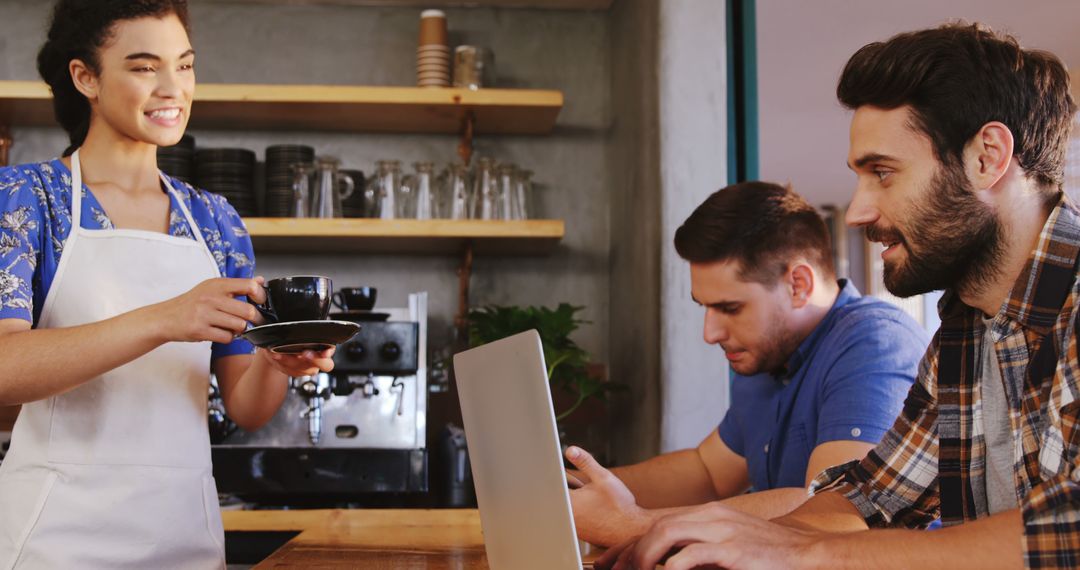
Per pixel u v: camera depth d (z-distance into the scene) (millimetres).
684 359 2797
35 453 1500
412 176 3135
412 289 3387
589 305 3463
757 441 2016
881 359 1722
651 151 2939
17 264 1481
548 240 3123
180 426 1585
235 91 3023
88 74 1574
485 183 3119
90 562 1482
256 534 2666
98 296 1560
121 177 1644
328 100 3045
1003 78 1116
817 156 7039
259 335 1357
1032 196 1137
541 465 1068
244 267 1781
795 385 1900
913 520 1396
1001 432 1240
